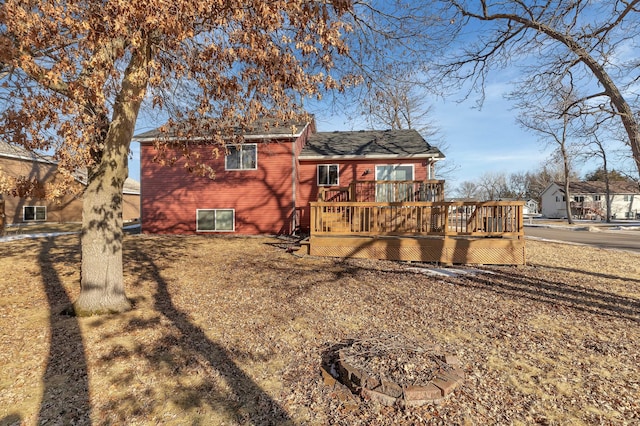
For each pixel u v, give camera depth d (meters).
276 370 3.30
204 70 4.74
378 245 8.88
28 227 17.30
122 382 3.08
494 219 8.98
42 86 3.77
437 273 7.40
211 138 6.97
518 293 5.89
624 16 5.85
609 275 7.24
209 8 3.43
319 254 9.19
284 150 13.97
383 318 4.70
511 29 7.43
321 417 2.59
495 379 3.11
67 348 3.75
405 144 15.23
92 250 4.84
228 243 11.73
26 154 5.56
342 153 14.49
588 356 3.57
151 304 5.29
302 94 5.36
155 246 10.94
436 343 3.86
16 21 2.77
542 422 2.52
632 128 5.88
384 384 2.79
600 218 39.78
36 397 2.85
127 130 4.90
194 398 2.85
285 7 3.77
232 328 4.35
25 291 5.90
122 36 3.57
